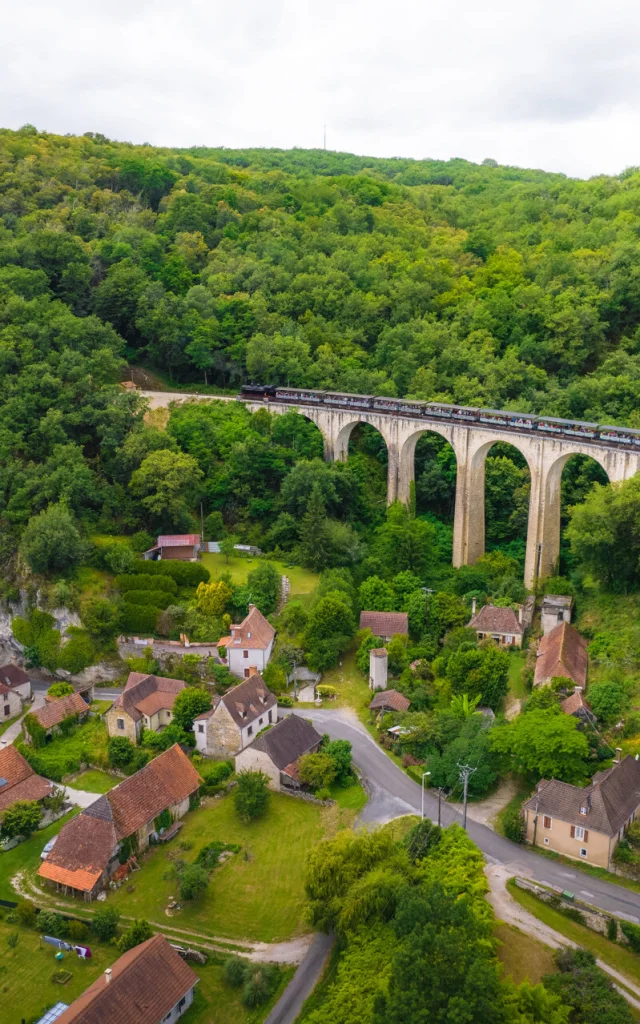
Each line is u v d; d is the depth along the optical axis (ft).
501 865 301.02
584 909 274.77
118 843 305.73
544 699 374.02
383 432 562.25
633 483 435.12
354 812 333.42
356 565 509.35
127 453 515.09
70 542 451.53
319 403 595.06
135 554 481.05
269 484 568.41
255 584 460.96
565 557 522.06
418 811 332.19
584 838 301.63
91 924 277.44
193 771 347.36
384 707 395.55
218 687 409.08
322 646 429.38
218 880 304.09
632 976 255.09
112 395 543.80
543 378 639.35
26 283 612.70
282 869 308.40
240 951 273.95
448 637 447.83
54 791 349.41
